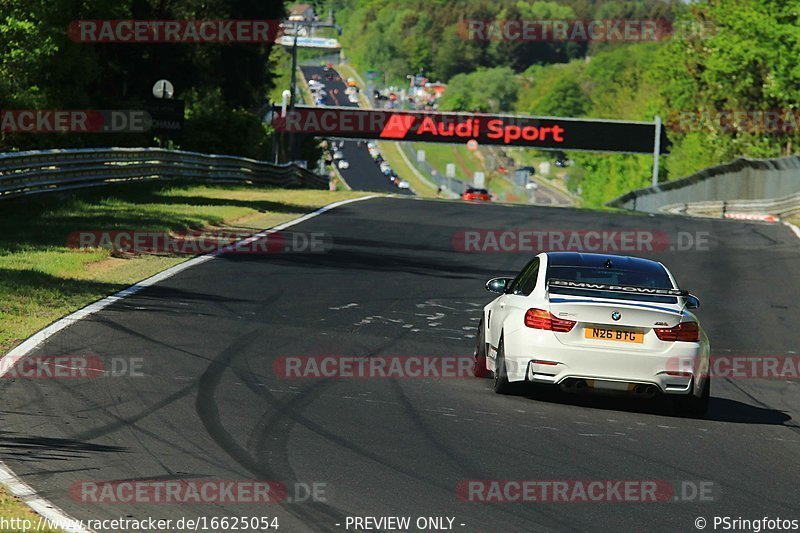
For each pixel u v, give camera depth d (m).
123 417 28.81
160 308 48.25
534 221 111.38
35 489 21.83
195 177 131.25
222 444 26.61
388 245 83.31
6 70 131.12
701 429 32.62
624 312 33.59
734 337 55.38
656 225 114.75
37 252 61.75
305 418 30.23
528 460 26.81
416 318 52.38
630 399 37.41
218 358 38.81
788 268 83.81
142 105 143.00
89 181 96.56
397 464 25.67
